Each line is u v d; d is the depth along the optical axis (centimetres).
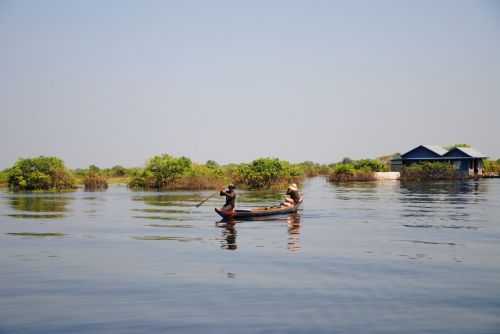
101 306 1169
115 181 8462
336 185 6806
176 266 1559
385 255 1719
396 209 3303
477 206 3491
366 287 1307
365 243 1959
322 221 2667
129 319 1082
